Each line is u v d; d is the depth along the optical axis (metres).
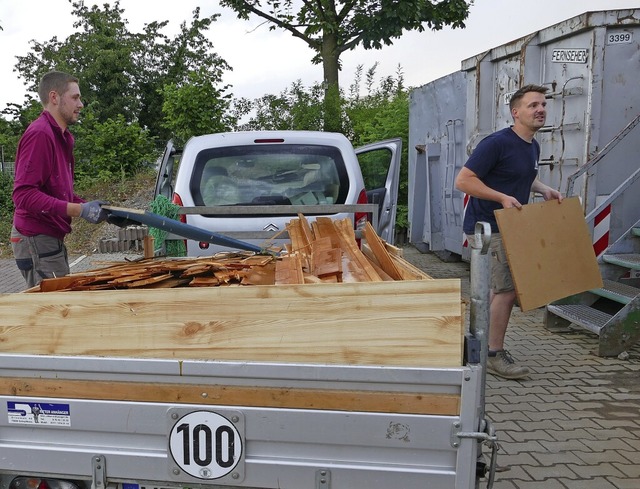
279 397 2.20
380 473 2.17
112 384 2.29
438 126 10.33
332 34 16.64
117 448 2.32
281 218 5.27
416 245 11.88
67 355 2.34
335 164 5.49
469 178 4.90
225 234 4.90
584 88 6.71
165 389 2.26
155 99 37.28
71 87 4.20
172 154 6.96
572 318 6.26
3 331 2.40
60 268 4.32
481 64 8.41
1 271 11.59
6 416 2.37
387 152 6.74
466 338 2.26
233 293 2.26
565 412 4.62
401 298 2.19
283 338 2.25
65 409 2.32
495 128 8.42
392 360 2.20
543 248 3.92
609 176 6.79
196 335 2.29
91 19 37.09
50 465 2.36
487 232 2.23
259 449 2.24
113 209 3.48
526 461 3.87
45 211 3.80
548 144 7.40
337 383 2.16
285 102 17.69
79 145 18.95
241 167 5.42
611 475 3.70
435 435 2.14
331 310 2.22
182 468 2.28
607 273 6.77
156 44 38.03
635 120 6.21
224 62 38.19
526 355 5.94
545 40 7.18
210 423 2.24
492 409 4.68
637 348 6.13
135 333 2.32
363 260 3.29
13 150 24.17
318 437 2.19
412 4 15.03
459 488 2.15
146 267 3.00
